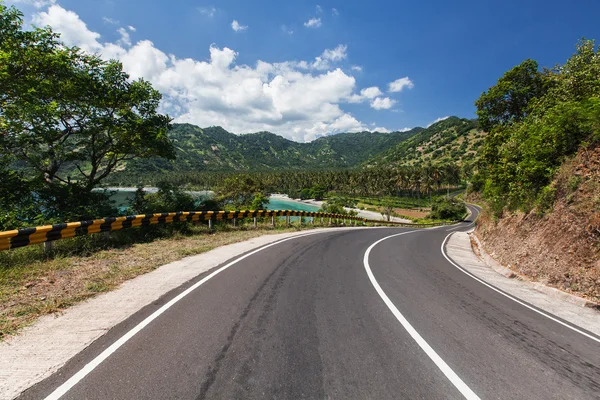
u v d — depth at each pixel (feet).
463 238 73.67
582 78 44.19
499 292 23.25
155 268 23.30
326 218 91.86
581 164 31.55
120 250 28.35
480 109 77.36
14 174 41.39
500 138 62.44
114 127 52.70
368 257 33.19
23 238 22.00
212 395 8.74
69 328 12.71
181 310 15.03
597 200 26.45
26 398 8.34
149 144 58.59
